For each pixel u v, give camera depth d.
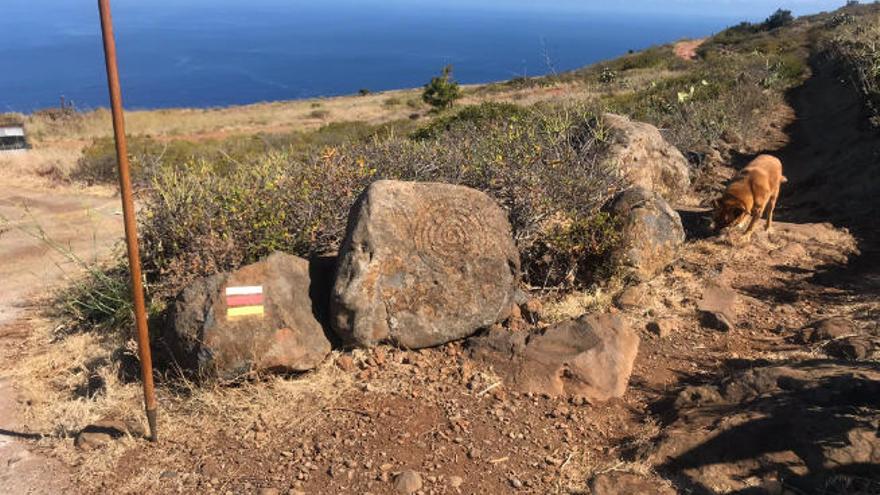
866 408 3.32
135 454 3.83
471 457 3.67
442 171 6.81
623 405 4.16
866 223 7.77
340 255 4.66
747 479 3.13
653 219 5.91
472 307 4.79
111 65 3.28
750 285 5.92
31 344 5.73
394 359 4.62
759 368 4.04
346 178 6.39
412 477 3.44
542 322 5.11
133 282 3.64
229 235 5.66
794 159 13.73
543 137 7.93
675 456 3.41
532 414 4.05
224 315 4.29
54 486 3.61
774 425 3.33
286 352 4.34
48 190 13.68
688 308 5.38
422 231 4.76
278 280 4.55
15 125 26.88
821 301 5.54
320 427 3.97
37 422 4.34
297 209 5.99
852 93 17.06
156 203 6.50
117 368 4.75
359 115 36.19
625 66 41.25
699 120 14.85
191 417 4.12
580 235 5.86
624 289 5.66
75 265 7.97
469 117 13.10
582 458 3.64
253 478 3.56
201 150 19.02
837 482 2.94
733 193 6.98
